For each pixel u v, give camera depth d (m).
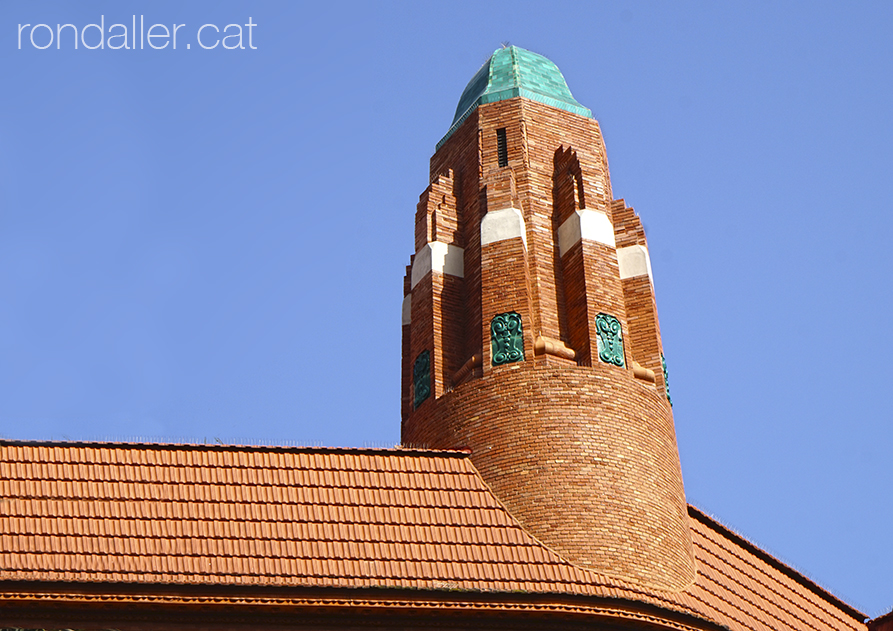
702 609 31.27
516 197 35.75
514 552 30.11
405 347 36.88
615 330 33.97
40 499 29.03
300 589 28.47
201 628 27.94
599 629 29.31
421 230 36.88
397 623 28.72
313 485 30.53
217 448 30.72
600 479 31.34
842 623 37.56
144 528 29.00
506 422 32.22
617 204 36.47
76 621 27.58
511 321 33.66
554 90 38.62
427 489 31.11
